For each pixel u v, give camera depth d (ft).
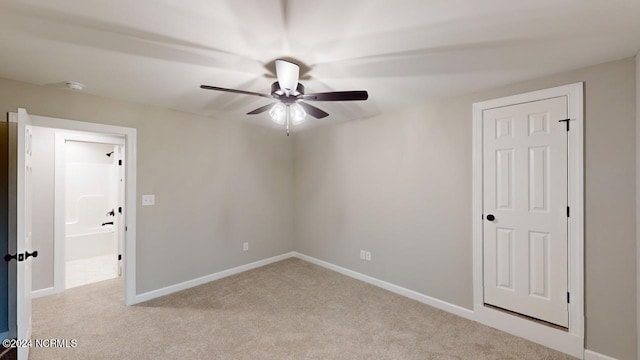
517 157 7.64
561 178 6.97
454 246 8.91
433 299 9.39
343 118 11.84
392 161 10.58
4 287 7.49
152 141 9.96
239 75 7.12
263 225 13.67
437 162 9.29
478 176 8.34
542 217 7.25
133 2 4.25
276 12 4.50
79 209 15.55
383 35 5.22
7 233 7.59
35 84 7.73
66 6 4.33
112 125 9.05
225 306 9.35
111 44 5.57
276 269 13.08
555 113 7.04
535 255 7.38
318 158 13.62
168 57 6.13
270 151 13.94
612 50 5.82
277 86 6.77
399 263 10.39
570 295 6.85
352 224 12.07
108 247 16.17
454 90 8.25
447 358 6.71
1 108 7.32
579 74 6.71
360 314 8.84
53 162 10.43
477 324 8.25
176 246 10.61
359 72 6.93
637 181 5.98
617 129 6.26
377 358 6.72
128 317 8.57
